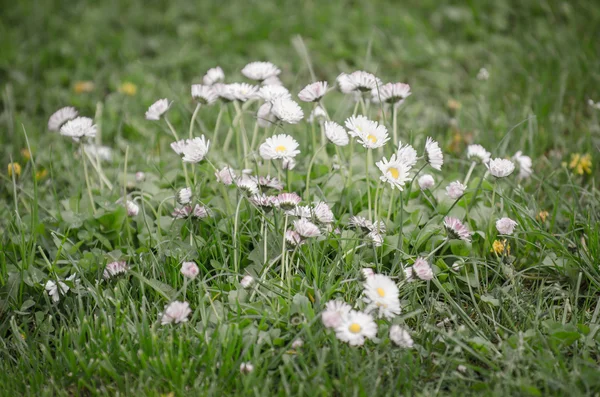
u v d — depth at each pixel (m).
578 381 2.58
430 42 6.22
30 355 2.77
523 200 3.55
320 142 4.13
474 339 2.72
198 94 3.42
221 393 2.58
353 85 3.28
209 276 3.13
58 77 5.88
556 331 2.72
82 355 2.77
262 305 2.85
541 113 4.63
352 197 3.43
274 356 2.71
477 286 3.10
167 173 3.74
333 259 3.18
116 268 2.99
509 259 3.21
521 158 3.79
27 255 3.21
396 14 6.69
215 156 3.82
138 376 2.69
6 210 3.77
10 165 3.97
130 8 7.20
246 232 3.26
